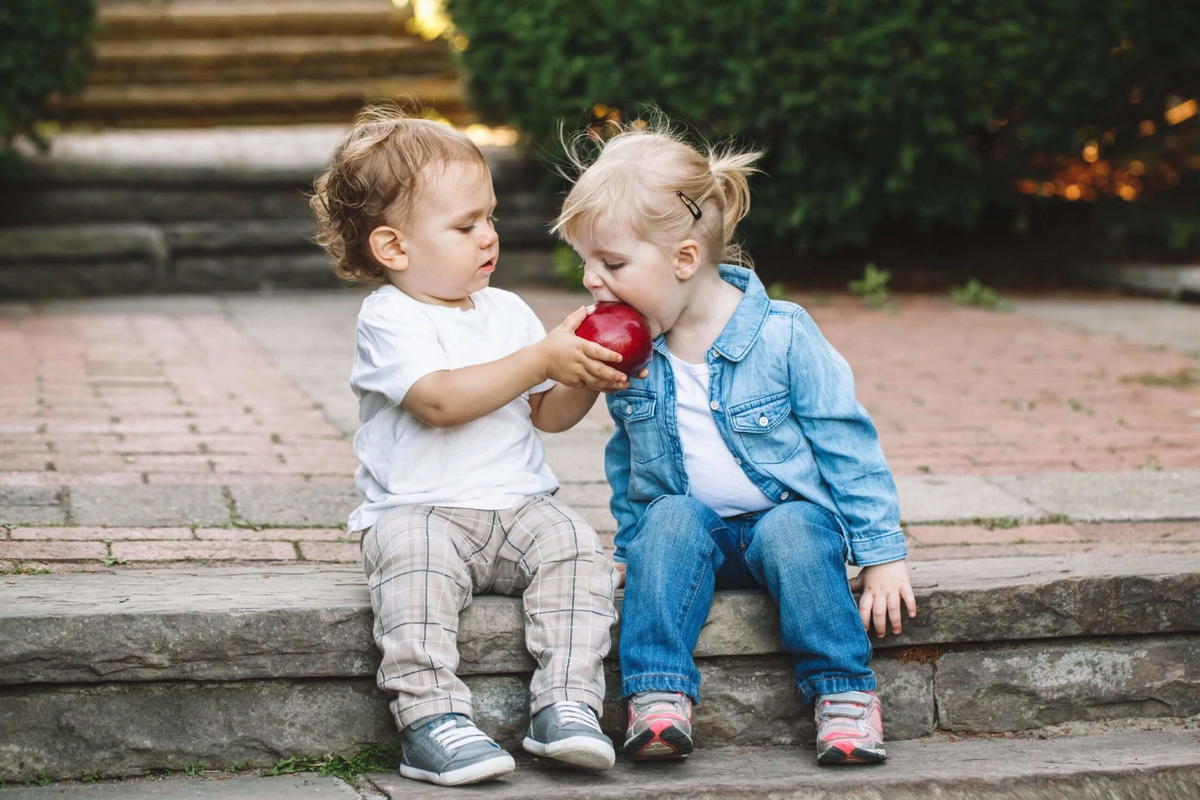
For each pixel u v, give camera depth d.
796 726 2.67
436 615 2.42
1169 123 8.45
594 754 2.31
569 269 7.87
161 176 8.02
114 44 9.86
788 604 2.52
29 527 3.16
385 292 2.64
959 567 2.84
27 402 4.65
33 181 7.85
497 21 7.77
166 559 2.99
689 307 2.62
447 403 2.47
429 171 2.55
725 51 7.28
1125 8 7.28
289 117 9.90
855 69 7.17
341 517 3.41
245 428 4.39
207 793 2.35
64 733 2.41
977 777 2.42
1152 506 3.66
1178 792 2.46
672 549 2.53
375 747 2.53
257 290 7.98
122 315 6.91
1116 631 2.76
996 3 7.17
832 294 7.80
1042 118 7.42
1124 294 7.96
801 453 2.63
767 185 7.69
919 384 5.34
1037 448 4.34
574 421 2.74
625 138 2.62
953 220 7.87
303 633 2.46
